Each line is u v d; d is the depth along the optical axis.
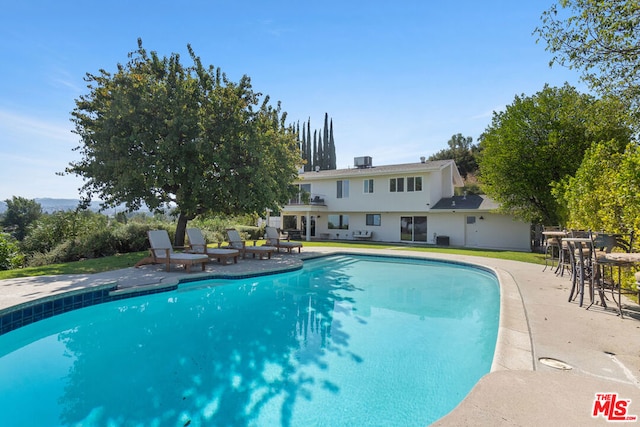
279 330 6.30
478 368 4.67
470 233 23.05
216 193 14.20
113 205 14.65
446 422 2.53
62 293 6.82
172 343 5.66
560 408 2.71
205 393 4.04
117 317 7.11
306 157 52.66
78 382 4.32
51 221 15.13
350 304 8.16
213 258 12.71
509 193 18.94
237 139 13.53
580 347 4.11
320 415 3.59
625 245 6.63
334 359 5.01
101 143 12.34
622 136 15.42
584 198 8.57
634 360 3.73
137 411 3.66
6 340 5.70
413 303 8.26
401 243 24.39
